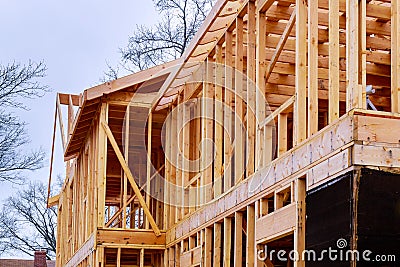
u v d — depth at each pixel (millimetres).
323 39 8289
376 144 5219
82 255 11828
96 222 10742
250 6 8117
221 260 8883
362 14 5543
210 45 9477
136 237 10812
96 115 11430
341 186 5293
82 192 12508
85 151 12578
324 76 8789
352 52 5473
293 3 8133
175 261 10297
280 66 9102
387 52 8578
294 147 6367
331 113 5789
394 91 5531
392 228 5086
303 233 6113
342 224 5211
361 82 5445
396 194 5156
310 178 5898
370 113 5266
